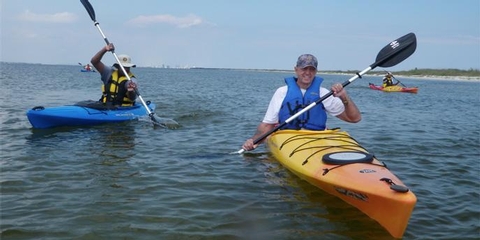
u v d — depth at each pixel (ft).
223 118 32.99
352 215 12.76
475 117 40.93
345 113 17.65
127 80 28.50
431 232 11.85
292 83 18.10
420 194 15.01
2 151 19.38
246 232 11.50
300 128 17.95
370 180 12.37
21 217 12.03
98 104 27.96
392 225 11.44
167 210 12.84
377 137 26.30
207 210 12.94
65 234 11.06
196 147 21.56
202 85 98.48
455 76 246.68
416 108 49.16
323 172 13.93
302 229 11.76
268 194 14.43
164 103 44.75
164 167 17.47
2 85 65.77
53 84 76.64
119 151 20.01
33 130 24.61
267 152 20.21
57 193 14.05
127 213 12.53
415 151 22.18
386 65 18.25
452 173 17.93
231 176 16.38
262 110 40.93
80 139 22.47
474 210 13.55
